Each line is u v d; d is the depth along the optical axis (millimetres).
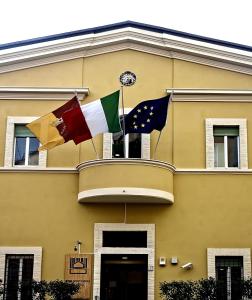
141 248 17266
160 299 16891
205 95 18406
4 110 18469
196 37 18703
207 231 17438
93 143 17812
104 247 17312
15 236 17484
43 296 16203
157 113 17250
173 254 17250
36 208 17688
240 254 17250
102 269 17344
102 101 17094
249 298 16219
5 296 17094
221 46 18594
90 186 16984
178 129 18219
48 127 17203
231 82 18594
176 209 17594
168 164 17250
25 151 18375
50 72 18781
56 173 17922
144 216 17516
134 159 16891
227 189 17750
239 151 18109
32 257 17453
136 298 17172
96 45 18828
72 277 17094
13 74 18781
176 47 18703
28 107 18500
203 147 18078
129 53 18891
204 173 17859
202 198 17688
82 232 17453
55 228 17516
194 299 16016
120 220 17484
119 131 17172
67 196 17766
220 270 17344
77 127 17000
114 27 18922
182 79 18641
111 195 16734
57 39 18766
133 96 18531
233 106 18391
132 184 16734
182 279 17078
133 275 17312
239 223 17500
